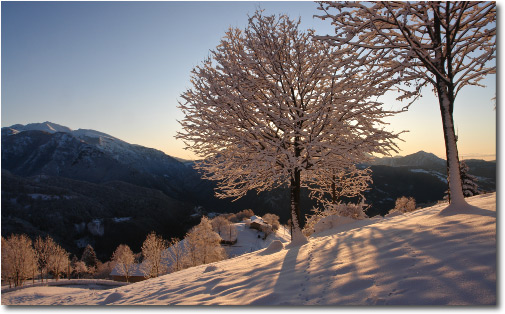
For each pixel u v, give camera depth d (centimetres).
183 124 1180
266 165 1059
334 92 1092
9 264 4194
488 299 329
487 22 835
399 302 371
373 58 898
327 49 1060
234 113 1114
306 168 1208
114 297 835
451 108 779
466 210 687
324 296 453
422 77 848
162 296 730
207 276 834
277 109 1098
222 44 1214
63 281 4672
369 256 559
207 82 1173
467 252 438
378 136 1053
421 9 834
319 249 765
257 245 7838
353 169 1358
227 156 1158
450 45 807
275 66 1109
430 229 601
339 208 1599
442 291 366
